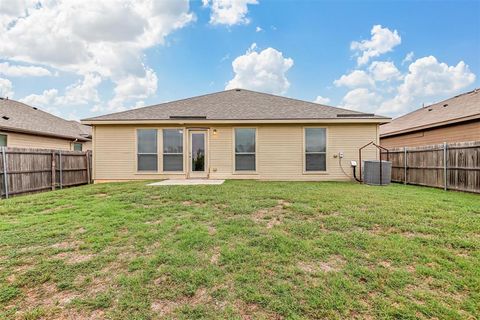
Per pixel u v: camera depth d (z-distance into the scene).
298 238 3.60
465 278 2.59
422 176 9.29
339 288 2.44
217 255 3.11
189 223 4.27
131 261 2.98
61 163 10.12
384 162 9.28
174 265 2.87
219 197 6.16
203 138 10.80
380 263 2.91
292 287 2.46
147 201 5.93
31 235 3.83
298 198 5.98
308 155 10.73
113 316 2.12
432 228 3.94
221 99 12.85
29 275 2.72
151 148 10.77
